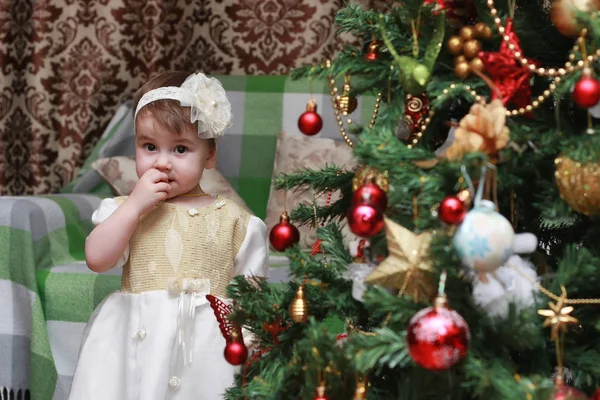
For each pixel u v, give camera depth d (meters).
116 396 1.25
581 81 0.70
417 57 0.86
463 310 0.76
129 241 1.31
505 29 0.80
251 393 0.88
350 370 0.78
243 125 2.52
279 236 1.00
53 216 1.91
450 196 0.73
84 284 1.78
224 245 1.34
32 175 2.68
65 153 2.70
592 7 0.72
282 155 2.36
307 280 0.91
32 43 2.64
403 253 0.74
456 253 0.71
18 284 1.79
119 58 2.69
